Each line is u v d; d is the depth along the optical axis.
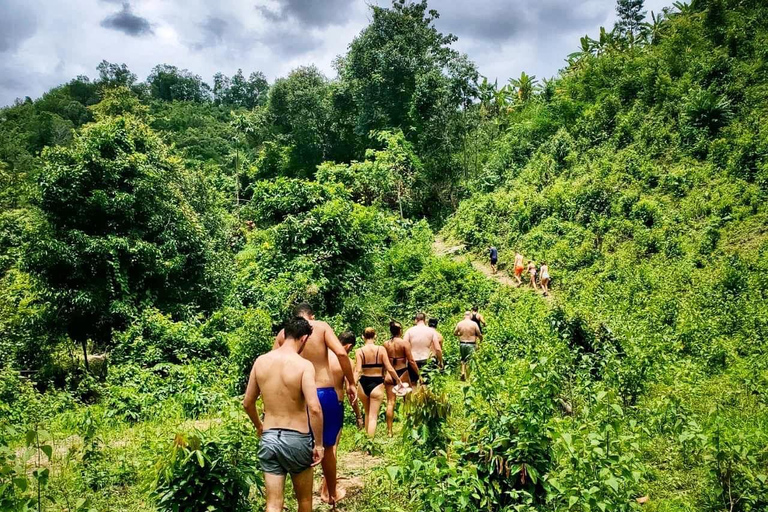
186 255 18.61
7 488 3.56
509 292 19.22
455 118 35.91
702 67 26.95
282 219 17.91
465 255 24.98
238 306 16.08
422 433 4.50
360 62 38.66
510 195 27.83
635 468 4.44
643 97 28.47
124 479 5.39
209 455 4.07
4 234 20.14
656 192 21.88
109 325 16.56
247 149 56.09
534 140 33.72
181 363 13.80
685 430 5.22
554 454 4.18
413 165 34.69
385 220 26.05
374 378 6.91
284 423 3.69
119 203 16.25
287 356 3.86
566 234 21.84
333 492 4.58
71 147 17.00
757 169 20.02
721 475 4.72
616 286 16.55
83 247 15.60
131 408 10.14
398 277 20.22
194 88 109.06
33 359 16.66
